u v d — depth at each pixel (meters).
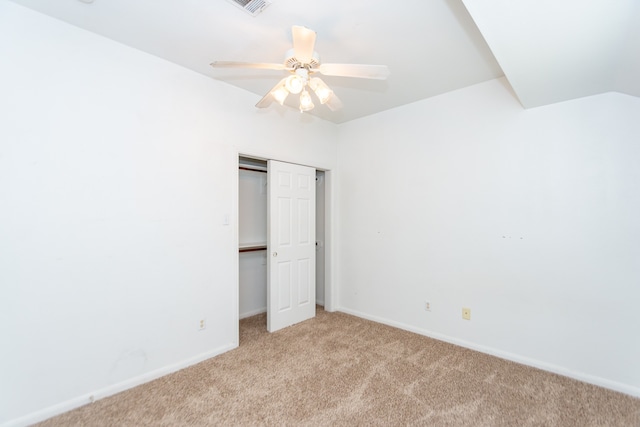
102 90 2.06
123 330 2.14
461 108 2.86
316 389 2.14
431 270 3.06
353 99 3.12
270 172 3.21
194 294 2.53
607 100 2.17
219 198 2.71
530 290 2.48
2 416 1.71
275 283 3.26
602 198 2.19
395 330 3.24
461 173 2.86
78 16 1.85
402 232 3.29
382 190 3.48
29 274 1.79
